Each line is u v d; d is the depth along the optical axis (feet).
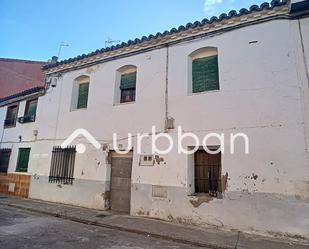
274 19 23.94
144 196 27.94
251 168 22.74
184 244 19.83
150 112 29.37
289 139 21.63
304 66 22.18
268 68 23.50
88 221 25.88
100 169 32.19
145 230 22.50
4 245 17.81
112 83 33.40
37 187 38.45
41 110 41.42
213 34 26.66
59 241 19.22
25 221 25.54
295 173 20.98
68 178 34.83
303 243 19.61
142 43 31.14
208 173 25.76
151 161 28.22
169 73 28.89
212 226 23.52
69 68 38.68
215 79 26.73
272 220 21.21
